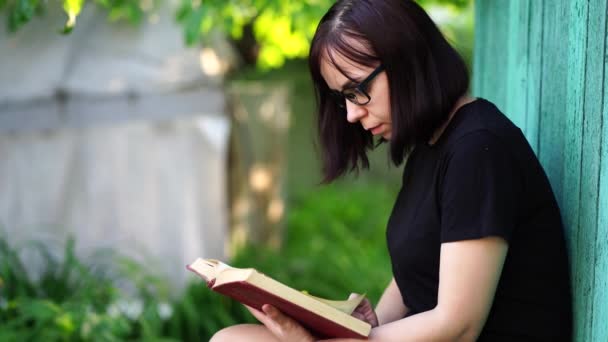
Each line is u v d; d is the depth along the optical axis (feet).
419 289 6.57
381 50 6.11
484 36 9.95
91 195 17.30
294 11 14.15
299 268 18.31
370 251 22.36
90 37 16.80
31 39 16.37
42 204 17.07
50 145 17.04
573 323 6.44
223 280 5.92
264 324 6.57
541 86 7.32
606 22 5.71
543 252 6.19
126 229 17.42
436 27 6.35
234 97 18.86
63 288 15.26
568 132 6.54
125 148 17.28
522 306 6.25
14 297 14.53
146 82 17.16
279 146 20.98
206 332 15.23
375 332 6.12
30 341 12.47
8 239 16.88
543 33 7.26
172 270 17.63
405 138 6.25
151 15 16.96
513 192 5.85
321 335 6.49
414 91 6.16
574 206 6.38
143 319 13.80
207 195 18.04
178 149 17.52
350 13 6.23
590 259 6.01
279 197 21.18
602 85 5.77
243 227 20.18
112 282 15.53
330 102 7.14
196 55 17.43
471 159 5.87
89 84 16.94
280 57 20.74
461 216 5.83
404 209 6.67
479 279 5.80
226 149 19.42
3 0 10.98
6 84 16.38
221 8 13.75
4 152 16.80
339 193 29.53
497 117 6.12
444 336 5.89
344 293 17.57
